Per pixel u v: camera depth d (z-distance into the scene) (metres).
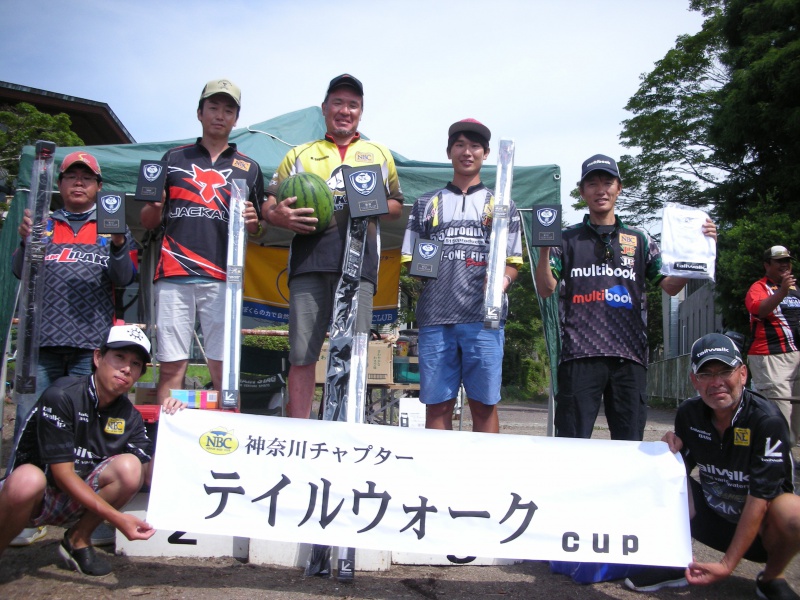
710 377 3.13
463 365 4.03
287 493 3.24
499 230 3.58
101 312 4.10
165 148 6.05
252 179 4.28
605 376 3.80
